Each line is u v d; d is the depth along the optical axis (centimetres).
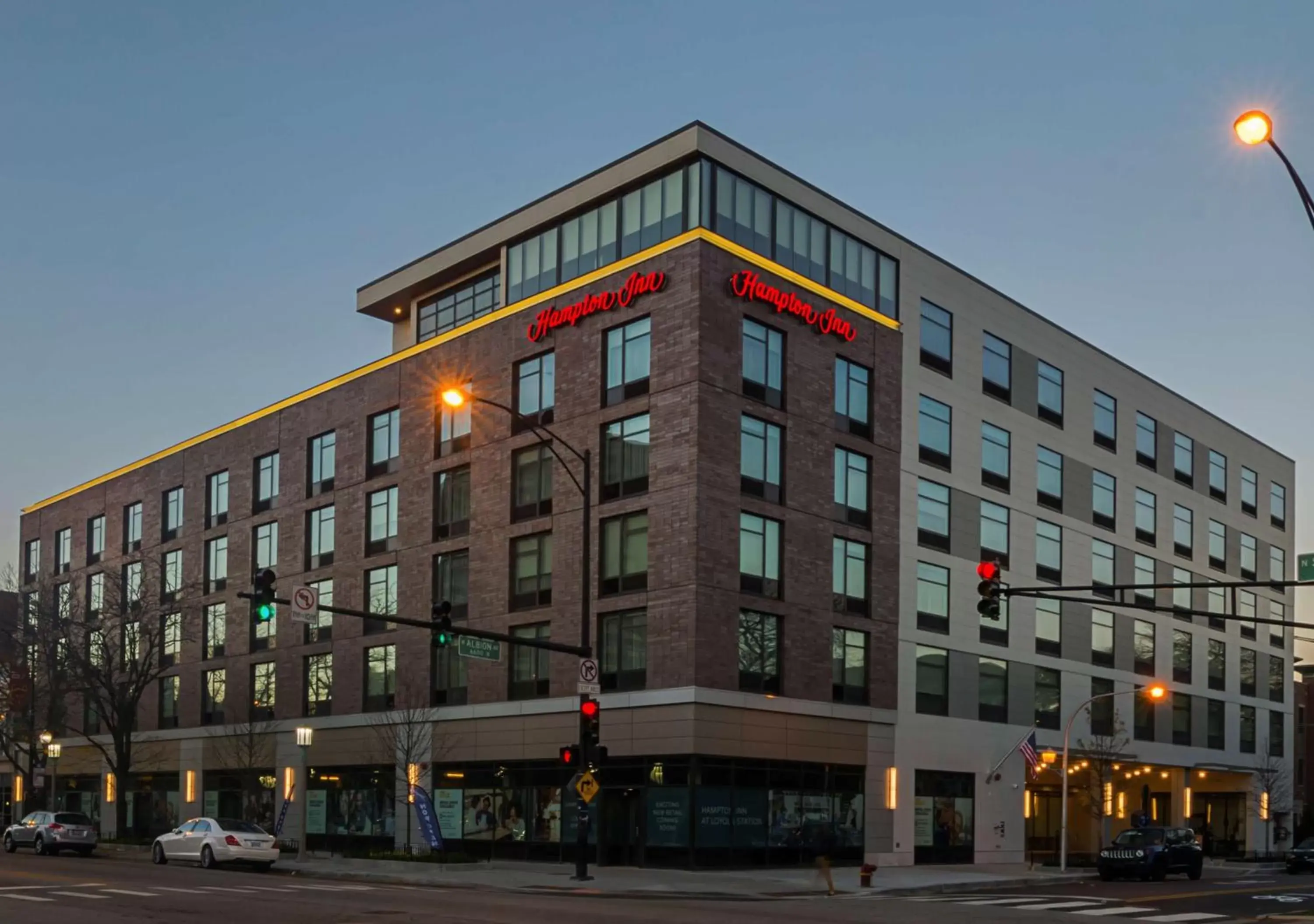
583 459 3366
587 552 3312
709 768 3847
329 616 5341
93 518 7200
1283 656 7250
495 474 4638
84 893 2656
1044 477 5481
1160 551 6212
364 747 5062
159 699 6372
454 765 4638
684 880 3416
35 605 5959
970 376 5125
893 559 4628
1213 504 6725
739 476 4075
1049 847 5778
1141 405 6209
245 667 5803
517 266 4781
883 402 4669
